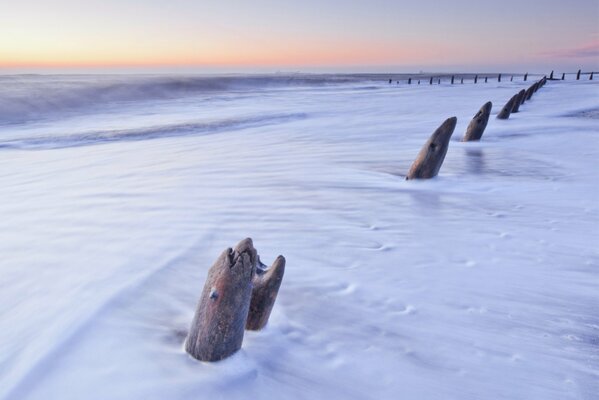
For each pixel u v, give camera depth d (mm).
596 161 8711
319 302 3281
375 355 2648
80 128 16203
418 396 2314
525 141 11203
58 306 3068
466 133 11312
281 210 5523
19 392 2184
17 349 2545
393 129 14109
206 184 6910
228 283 2371
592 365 2604
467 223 5117
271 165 8500
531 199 6145
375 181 7148
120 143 12336
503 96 30328
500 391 2371
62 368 2371
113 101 28500
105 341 2637
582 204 5902
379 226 4984
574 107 19578
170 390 2215
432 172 7117
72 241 4406
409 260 4074
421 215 5398
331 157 9352
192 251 4176
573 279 3729
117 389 2213
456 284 3615
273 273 2719
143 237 4535
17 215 5277
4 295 3238
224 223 5020
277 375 2406
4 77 55594
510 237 4680
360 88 51594
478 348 2760
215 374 2348
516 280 3699
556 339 2869
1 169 8492
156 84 41625
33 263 3840
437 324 3020
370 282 3623
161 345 2617
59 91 27844
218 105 26672
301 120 17875
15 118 19656
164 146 11484
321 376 2432
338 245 4406
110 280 3498
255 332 2770
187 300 3230
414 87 52906
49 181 7281
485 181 7180
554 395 2348
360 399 2271
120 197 6121
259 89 47906
